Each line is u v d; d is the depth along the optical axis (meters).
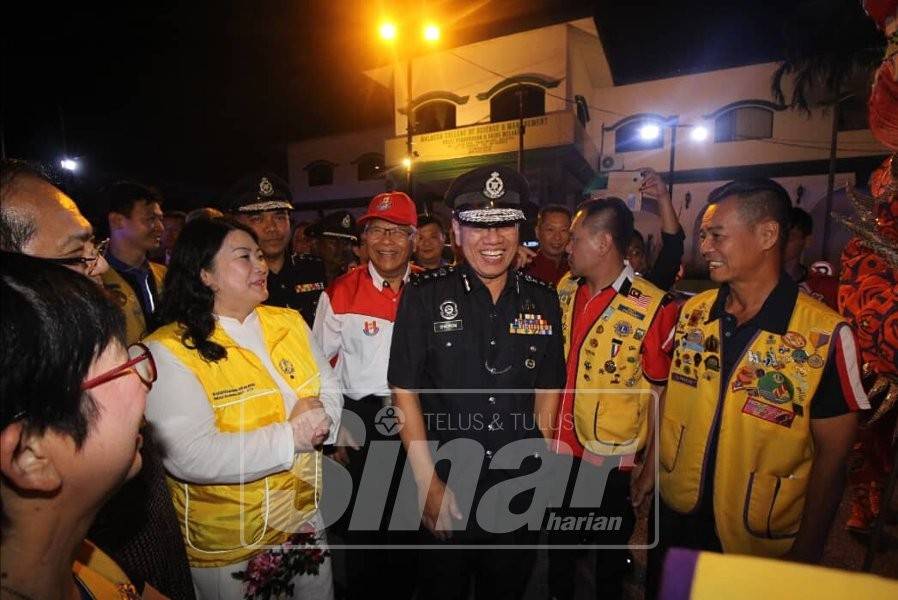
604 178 21.62
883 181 1.47
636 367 2.20
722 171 19.88
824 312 1.47
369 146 23.89
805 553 1.46
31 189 1.08
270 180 2.82
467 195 1.79
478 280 1.87
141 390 0.70
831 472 1.43
